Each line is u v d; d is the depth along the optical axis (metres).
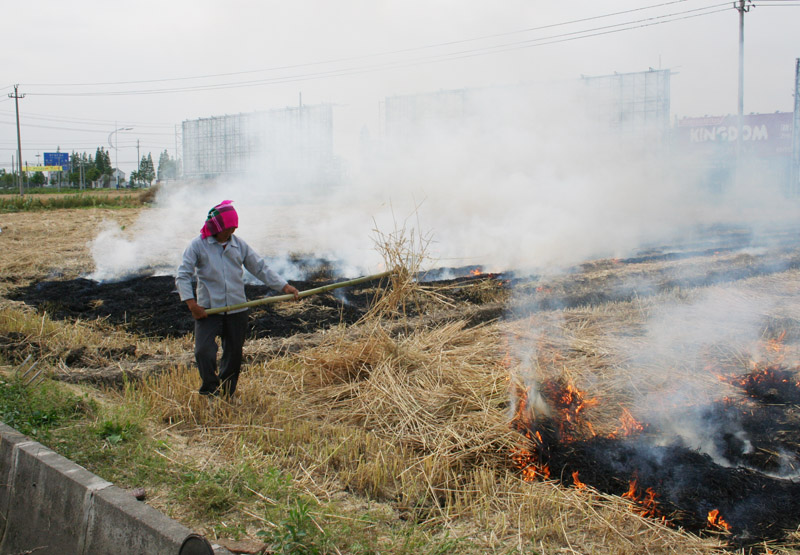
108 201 46.84
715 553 3.76
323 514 4.04
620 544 3.82
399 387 6.18
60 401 5.84
